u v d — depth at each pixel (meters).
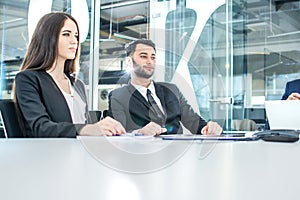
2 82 3.08
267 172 0.35
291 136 0.87
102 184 0.28
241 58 3.74
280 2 3.88
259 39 3.87
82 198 0.23
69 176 0.32
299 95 1.45
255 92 3.75
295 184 0.28
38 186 0.27
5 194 0.24
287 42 3.87
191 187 0.27
